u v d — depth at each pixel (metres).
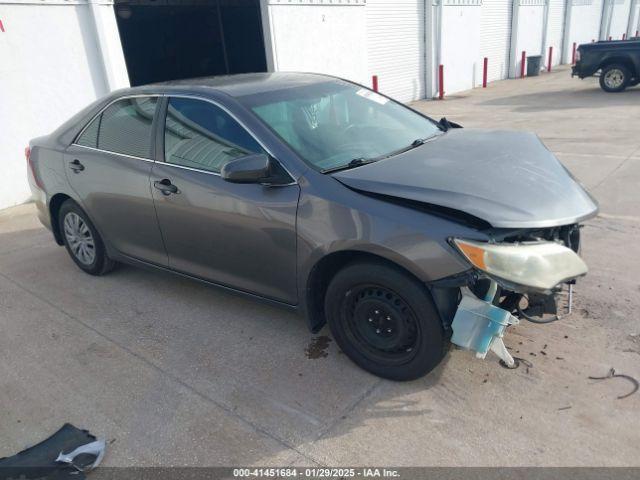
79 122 4.44
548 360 3.08
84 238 4.66
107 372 3.33
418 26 16.19
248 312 3.93
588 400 2.75
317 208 2.91
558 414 2.68
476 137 3.71
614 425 2.58
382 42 15.01
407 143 3.58
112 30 7.98
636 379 2.87
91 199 4.26
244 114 3.30
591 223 5.11
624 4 34.28
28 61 7.16
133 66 16.58
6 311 4.24
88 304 4.25
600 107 12.05
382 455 2.52
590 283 3.92
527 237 2.73
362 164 3.14
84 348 3.62
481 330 2.59
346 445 2.60
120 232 4.19
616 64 14.34
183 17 17.34
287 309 3.32
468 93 17.75
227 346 3.51
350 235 2.79
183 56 17.95
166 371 3.29
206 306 4.07
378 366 3.02
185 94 3.65
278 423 2.78
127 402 3.03
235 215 3.25
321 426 2.74
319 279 3.12
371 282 2.84
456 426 2.66
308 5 11.48
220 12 17.30
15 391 3.21
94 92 7.93
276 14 10.78
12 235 6.15
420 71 16.73
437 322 2.70
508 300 2.76
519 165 3.10
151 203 3.75
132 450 2.67
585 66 14.82
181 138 3.61
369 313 2.96
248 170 2.90
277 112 3.40
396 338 2.88
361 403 2.88
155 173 3.68
